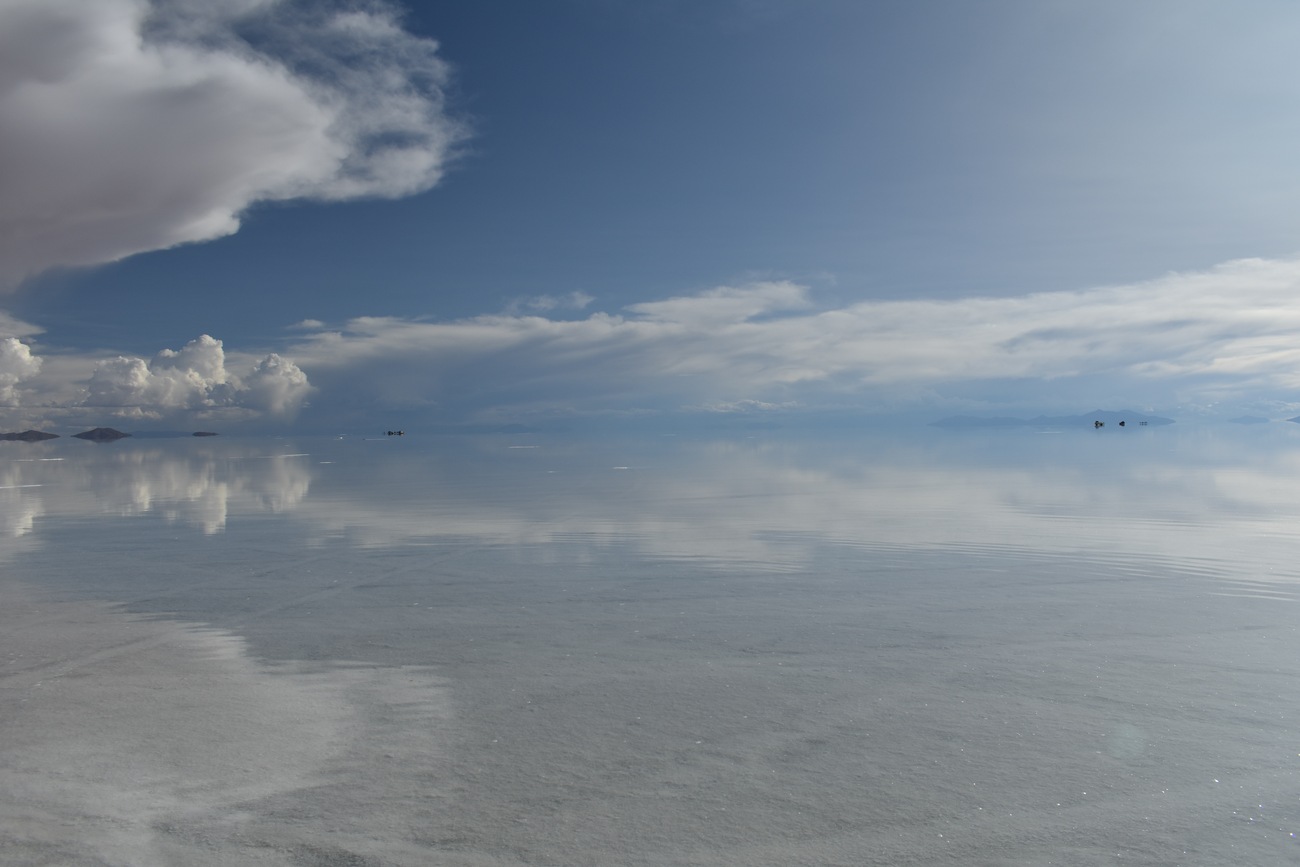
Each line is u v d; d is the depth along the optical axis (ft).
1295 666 19.54
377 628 23.44
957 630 22.94
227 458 138.31
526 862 11.21
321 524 46.32
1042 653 20.70
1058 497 59.31
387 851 11.46
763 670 19.45
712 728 15.92
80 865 11.05
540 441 278.26
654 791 13.33
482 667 19.77
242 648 21.43
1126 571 31.48
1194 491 63.36
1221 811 12.68
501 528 44.39
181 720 16.37
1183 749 14.90
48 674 19.30
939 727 15.94
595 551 36.88
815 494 63.67
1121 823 12.32
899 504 55.47
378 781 13.66
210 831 11.98
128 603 26.58
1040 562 33.47
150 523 46.83
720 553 36.17
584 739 15.43
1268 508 51.39
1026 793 13.26
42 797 13.00
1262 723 16.08
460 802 12.94
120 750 14.88
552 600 26.99
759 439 281.95
